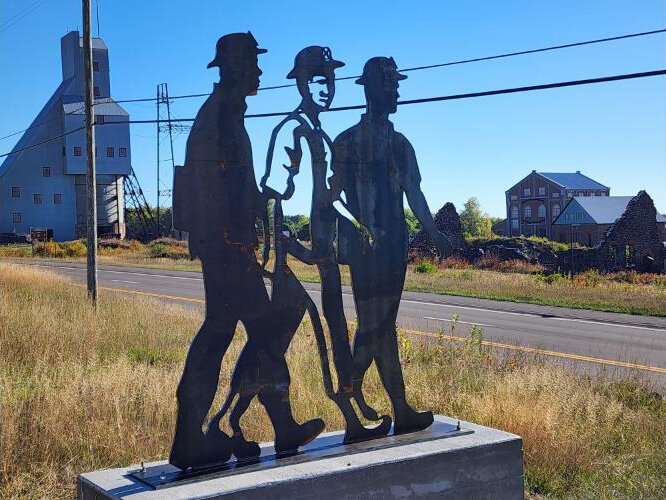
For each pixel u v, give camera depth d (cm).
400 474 503
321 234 547
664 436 742
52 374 920
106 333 1217
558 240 7650
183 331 1312
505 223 10606
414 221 5938
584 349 1379
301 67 545
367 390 888
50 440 663
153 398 766
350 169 564
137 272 3516
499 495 548
